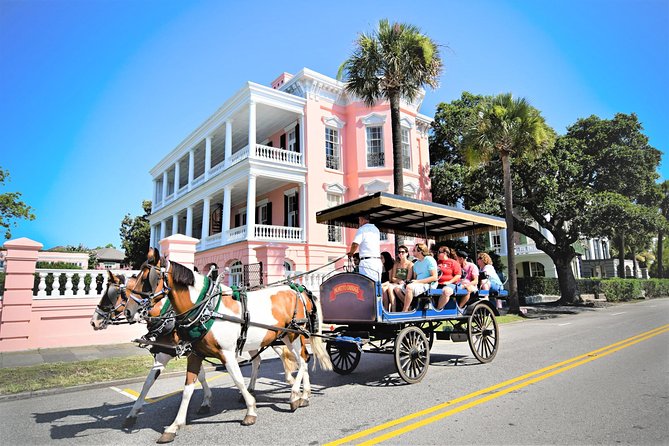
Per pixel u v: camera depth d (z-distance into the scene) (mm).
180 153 29766
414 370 7363
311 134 23156
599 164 26984
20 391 7262
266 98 21859
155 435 5094
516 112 20078
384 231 10648
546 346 10898
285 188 24656
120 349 11453
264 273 14781
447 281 8625
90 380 8016
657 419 5066
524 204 25625
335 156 24328
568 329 14781
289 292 6609
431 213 8461
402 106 25094
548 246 27141
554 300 31328
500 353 10047
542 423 4996
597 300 29812
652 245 56656
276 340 6578
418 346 7523
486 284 9539
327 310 7758
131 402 6734
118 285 5336
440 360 9469
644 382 6852
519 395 6234
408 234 11234
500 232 35656
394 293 8125
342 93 24797
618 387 6555
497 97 20656
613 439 4461
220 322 5375
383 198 7441
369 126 24500
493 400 6016
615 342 11227
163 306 5645
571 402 5812
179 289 5410
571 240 26422
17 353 10852
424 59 16844
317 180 23047
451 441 4512
